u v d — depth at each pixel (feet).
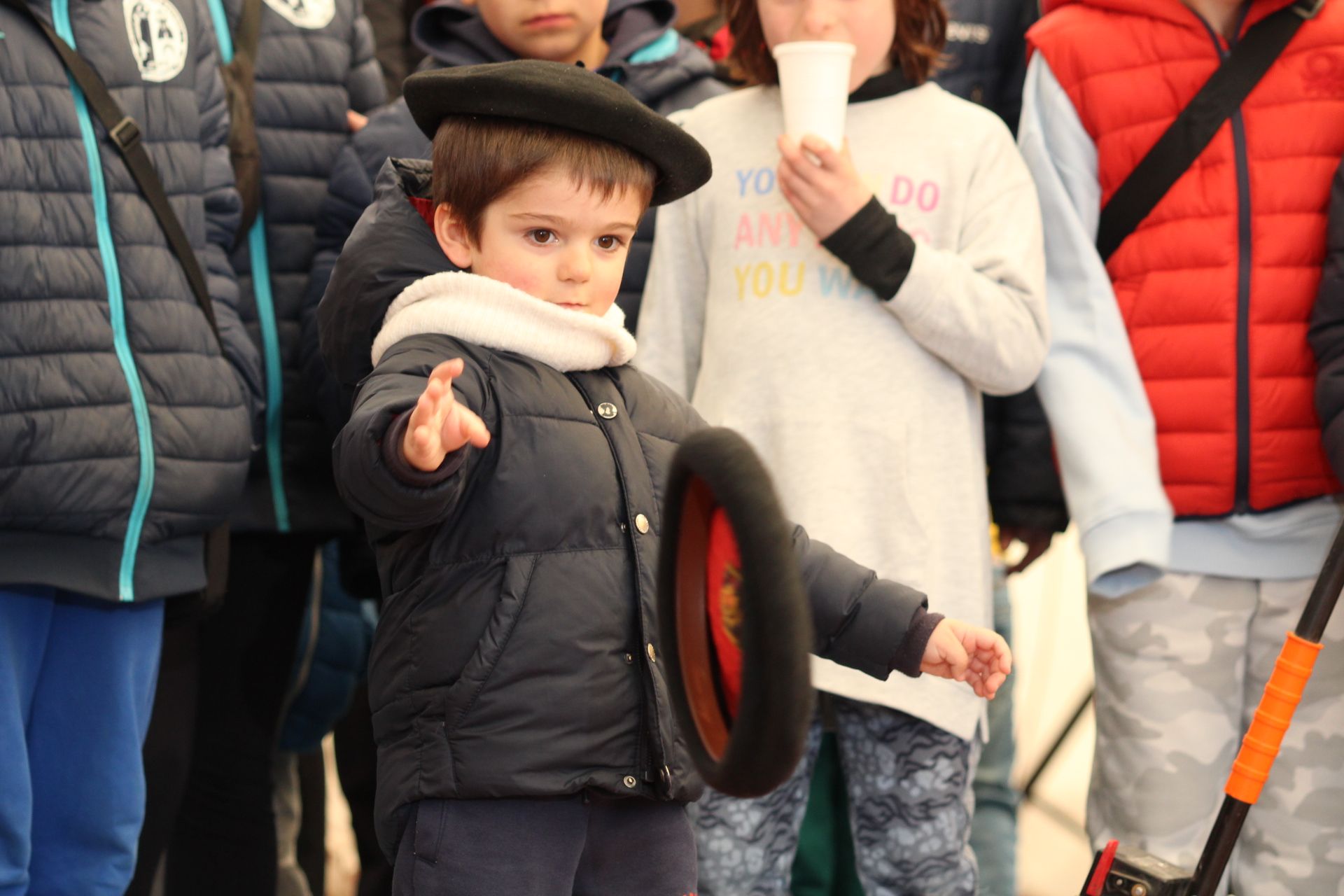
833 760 12.09
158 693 11.02
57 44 9.53
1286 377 10.55
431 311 7.29
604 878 7.32
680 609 5.49
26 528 9.25
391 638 7.30
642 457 7.52
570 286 7.40
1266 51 10.55
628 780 7.17
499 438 7.13
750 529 4.82
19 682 9.52
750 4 11.03
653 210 11.48
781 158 10.44
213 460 10.04
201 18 10.87
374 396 6.74
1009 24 13.07
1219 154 10.62
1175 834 10.77
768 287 10.55
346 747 13.21
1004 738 13.43
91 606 9.76
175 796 11.19
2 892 9.32
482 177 7.32
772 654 4.75
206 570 10.41
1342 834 10.55
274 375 12.06
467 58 11.97
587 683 7.06
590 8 11.60
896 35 10.85
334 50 12.41
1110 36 11.00
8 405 9.07
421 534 7.20
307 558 12.67
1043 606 18.81
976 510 10.41
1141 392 10.65
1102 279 10.87
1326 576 8.00
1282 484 10.59
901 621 7.57
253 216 11.69
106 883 9.89
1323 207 10.48
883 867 10.36
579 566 7.15
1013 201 10.68
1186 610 10.85
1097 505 10.40
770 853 10.41
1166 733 10.80
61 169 9.43
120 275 9.62
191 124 10.44
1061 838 15.70
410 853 7.13
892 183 10.64
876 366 10.30
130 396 9.58
